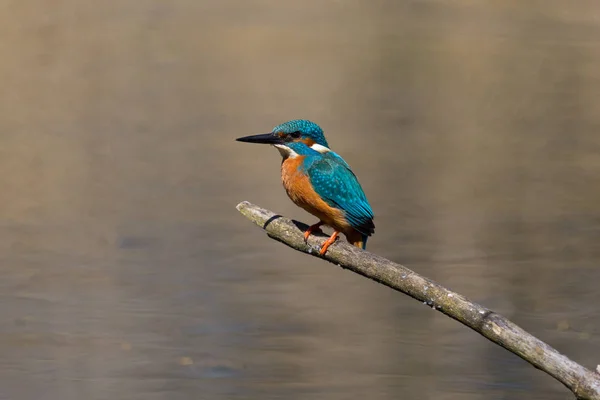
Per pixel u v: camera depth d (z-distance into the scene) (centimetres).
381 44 2791
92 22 2898
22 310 1131
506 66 2669
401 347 1046
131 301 1167
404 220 1525
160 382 966
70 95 2302
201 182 1733
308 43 2814
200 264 1299
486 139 2097
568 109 2366
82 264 1291
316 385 956
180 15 3058
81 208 1558
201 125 2120
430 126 2209
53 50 2584
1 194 1617
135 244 1380
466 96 2422
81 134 2020
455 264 1310
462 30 2973
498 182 1773
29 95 2284
